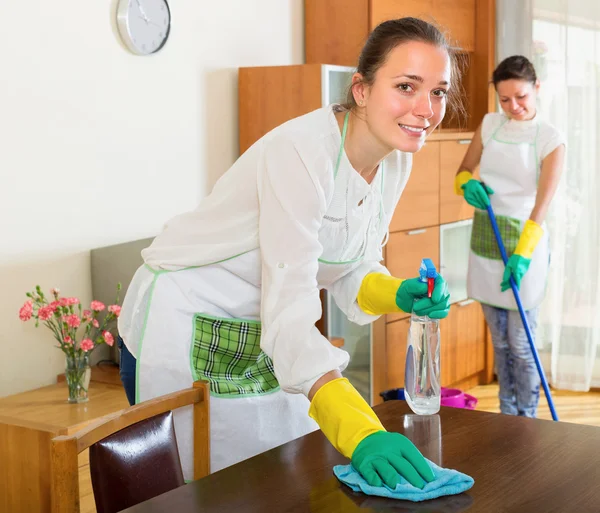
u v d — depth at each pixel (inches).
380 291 70.6
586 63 173.8
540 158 138.6
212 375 73.6
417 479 49.1
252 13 152.4
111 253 124.1
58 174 121.5
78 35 122.6
